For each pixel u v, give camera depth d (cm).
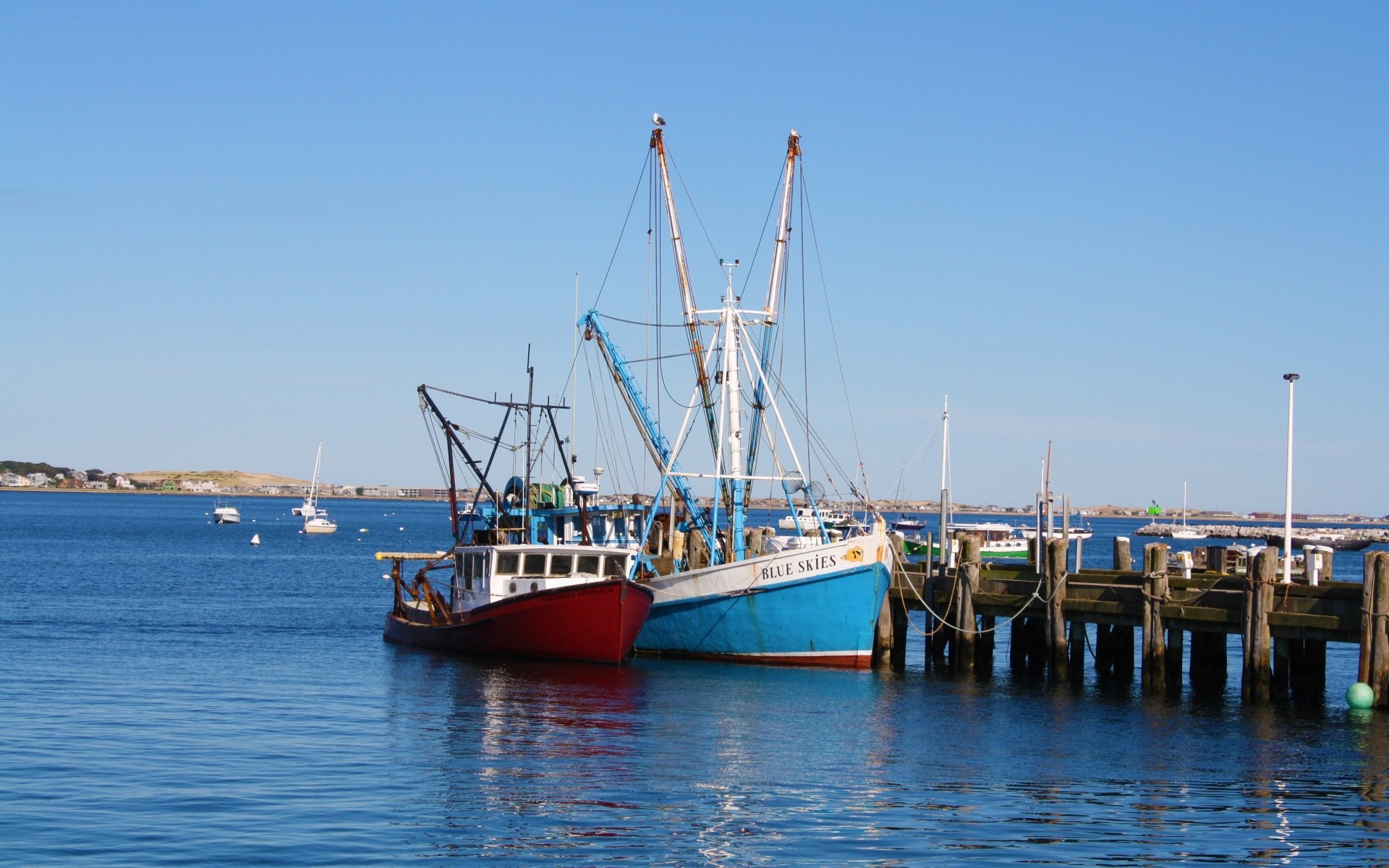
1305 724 3966
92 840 2559
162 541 17312
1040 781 3198
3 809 2750
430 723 3809
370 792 2972
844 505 7731
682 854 2569
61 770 3114
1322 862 2581
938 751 3547
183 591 9162
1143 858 2586
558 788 3042
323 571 12062
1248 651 4266
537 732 3688
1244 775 3297
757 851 2594
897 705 4275
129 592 8862
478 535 5781
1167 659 4641
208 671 4866
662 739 3631
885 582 5050
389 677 4684
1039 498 5400
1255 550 4556
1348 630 4144
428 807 2858
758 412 5528
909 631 6831
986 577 5191
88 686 4434
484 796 2952
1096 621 4762
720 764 3328
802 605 4972
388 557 6172
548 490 6153
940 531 5516
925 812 2889
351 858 2495
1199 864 2555
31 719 3753
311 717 3881
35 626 6425
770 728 3819
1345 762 3450
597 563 5216
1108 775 3281
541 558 5188
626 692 4375
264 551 15400
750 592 5025
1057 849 2628
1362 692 4053
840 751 3522
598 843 2622
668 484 5800
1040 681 4875
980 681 4828
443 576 11362
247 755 3325
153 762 3219
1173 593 4597
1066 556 4844
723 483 5691
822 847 2620
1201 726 3944
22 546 15000
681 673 4822
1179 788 3152
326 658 5256
